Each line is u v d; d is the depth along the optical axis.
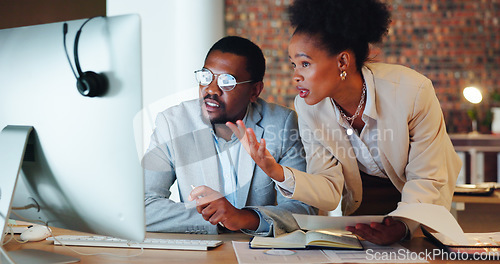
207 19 3.34
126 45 1.06
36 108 1.16
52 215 1.21
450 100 5.88
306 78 1.49
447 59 5.86
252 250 1.29
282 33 5.83
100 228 1.14
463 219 1.93
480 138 5.26
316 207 1.58
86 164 1.12
